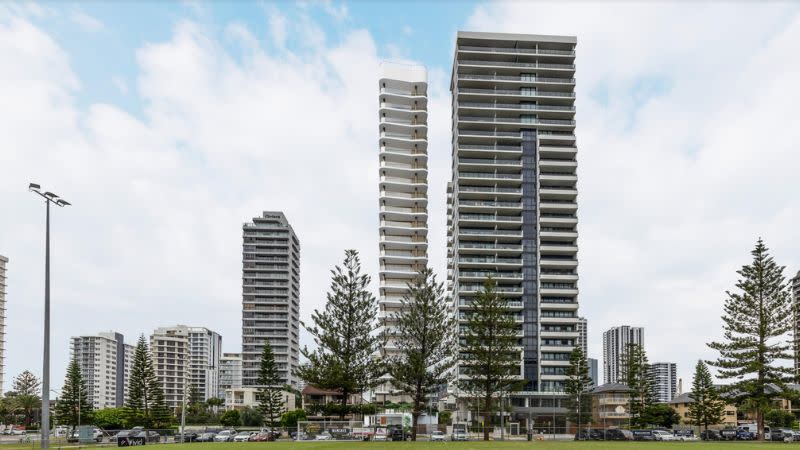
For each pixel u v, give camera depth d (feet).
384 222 382.22
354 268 193.06
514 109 383.45
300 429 185.26
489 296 211.41
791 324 208.44
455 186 387.34
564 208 373.61
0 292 552.00
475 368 207.21
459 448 120.78
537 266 367.25
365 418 264.52
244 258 604.49
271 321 594.65
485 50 386.93
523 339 355.15
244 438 229.45
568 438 246.68
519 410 336.90
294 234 641.81
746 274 216.13
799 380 207.92
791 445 154.92
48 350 112.57
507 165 373.20
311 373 184.03
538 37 392.88
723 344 215.31
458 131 384.68
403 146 394.32
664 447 138.21
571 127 383.45
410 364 181.57
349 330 189.57
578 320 358.84
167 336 629.10
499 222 368.68
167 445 143.13
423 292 190.80
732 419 409.69
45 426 109.19
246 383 581.12
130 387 314.55
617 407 328.08
